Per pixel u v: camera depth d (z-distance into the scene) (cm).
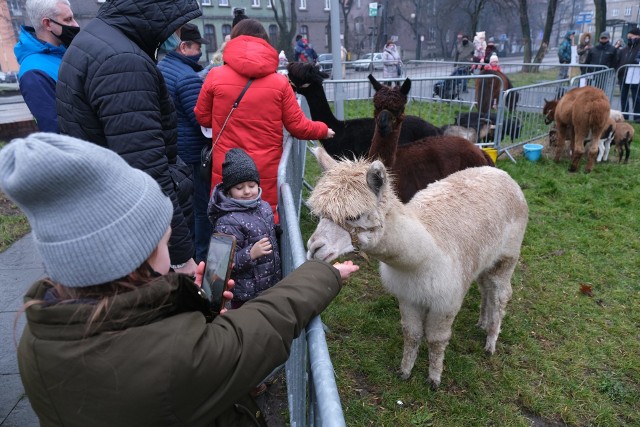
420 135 557
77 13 2872
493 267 332
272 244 268
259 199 268
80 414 96
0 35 2741
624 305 400
